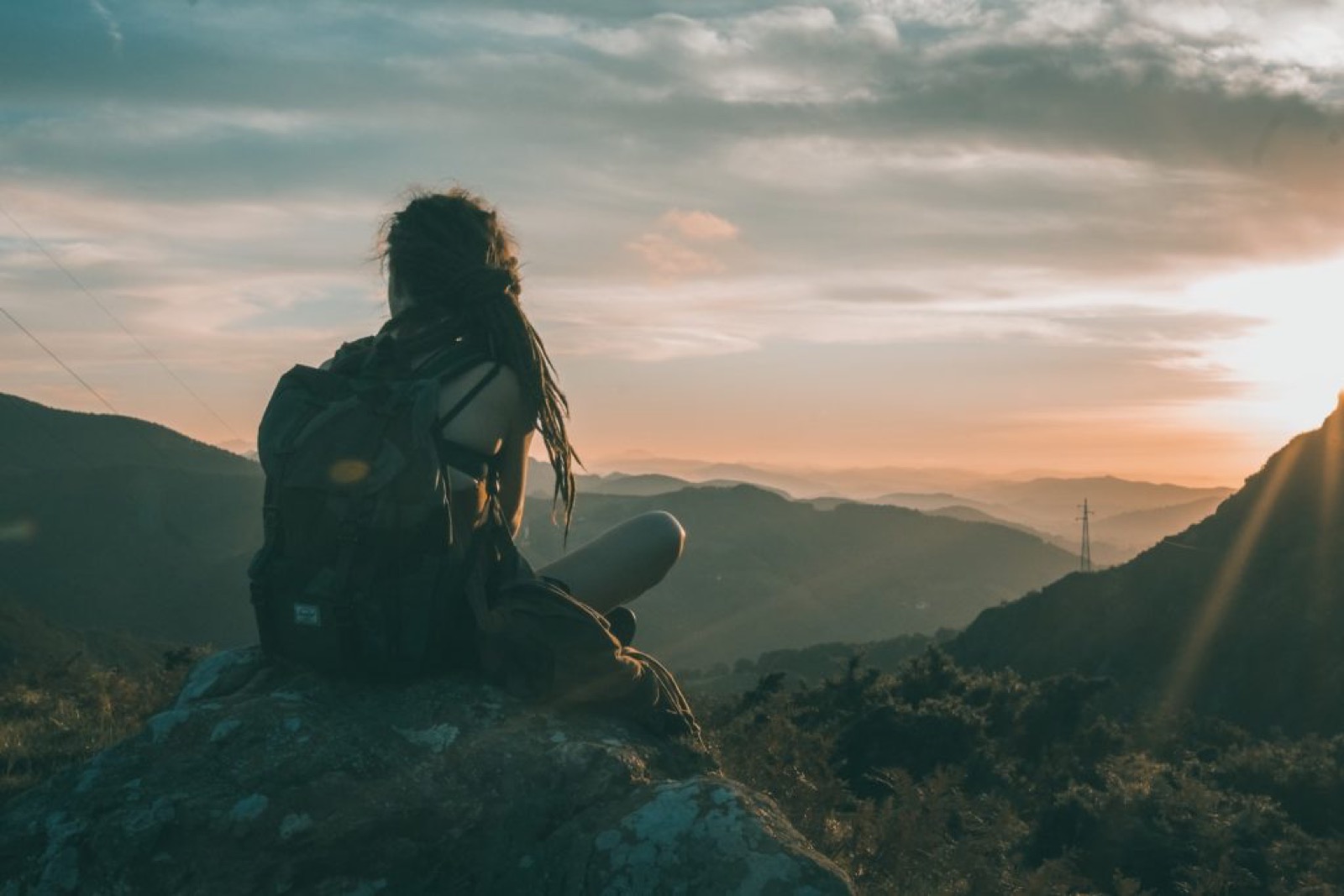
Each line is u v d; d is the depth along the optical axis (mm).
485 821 2998
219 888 2814
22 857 2842
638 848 2781
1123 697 95062
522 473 3451
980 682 25531
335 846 2887
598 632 3332
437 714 3180
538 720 3211
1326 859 13578
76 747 7312
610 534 3773
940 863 5164
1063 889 5344
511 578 3352
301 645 3145
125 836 2811
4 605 122500
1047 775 17516
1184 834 12211
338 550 3045
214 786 2928
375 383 3174
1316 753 29453
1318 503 111188
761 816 2811
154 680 11039
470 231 3436
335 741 3057
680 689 3885
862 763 15516
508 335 3322
